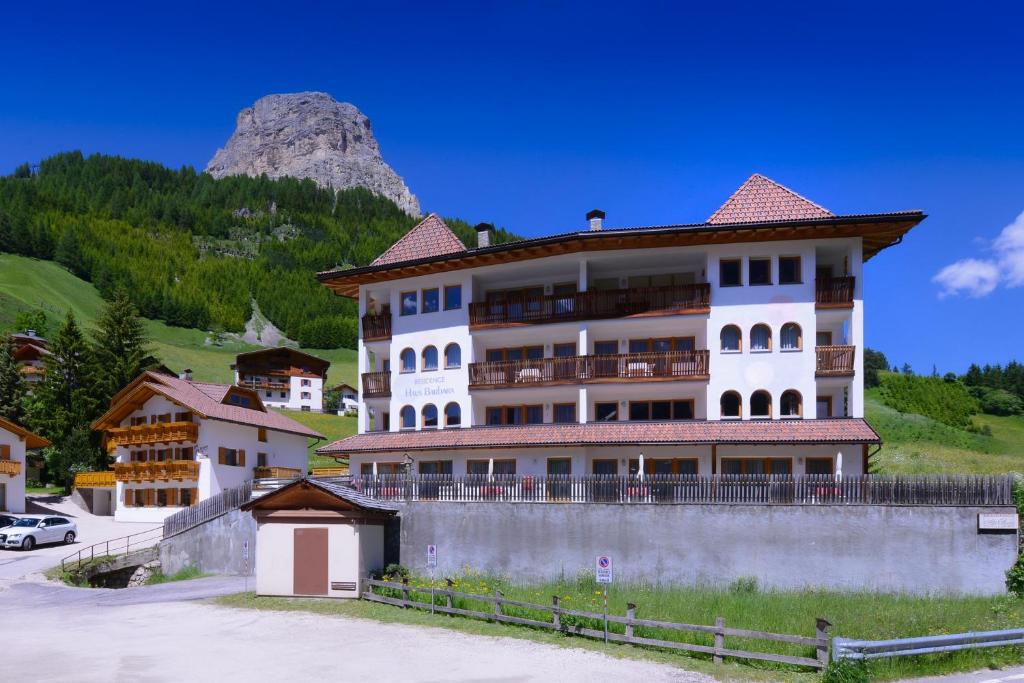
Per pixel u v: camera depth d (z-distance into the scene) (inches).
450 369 1857.8
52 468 2901.1
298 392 5329.7
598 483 1412.4
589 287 1851.6
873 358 4921.3
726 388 1663.4
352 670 832.9
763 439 1553.9
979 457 3075.8
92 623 1148.5
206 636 1025.5
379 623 1096.2
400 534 1481.3
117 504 2476.6
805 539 1309.1
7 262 7495.1
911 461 2987.2
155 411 2487.7
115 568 1732.3
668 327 1752.0
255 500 1349.7
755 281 1691.7
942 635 874.8
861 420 1596.9
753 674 828.0
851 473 1589.6
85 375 3117.6
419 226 2097.7
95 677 807.7
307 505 1333.7
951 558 1258.6
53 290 7239.2
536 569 1408.7
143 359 3324.3
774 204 1738.4
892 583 1270.9
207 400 2471.7
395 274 1923.0
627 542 1374.3
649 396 1764.3
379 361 2106.3
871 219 1568.7
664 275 1815.9
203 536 1713.8
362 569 1321.4
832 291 1647.4
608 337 1809.8
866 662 817.5
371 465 1847.9
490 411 1897.1
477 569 1435.8
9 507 2388.0
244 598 1316.4
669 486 1375.5
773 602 1168.2
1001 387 4392.2
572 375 1728.6
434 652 918.4
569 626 1003.9
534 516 1421.0
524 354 1892.2
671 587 1322.6
